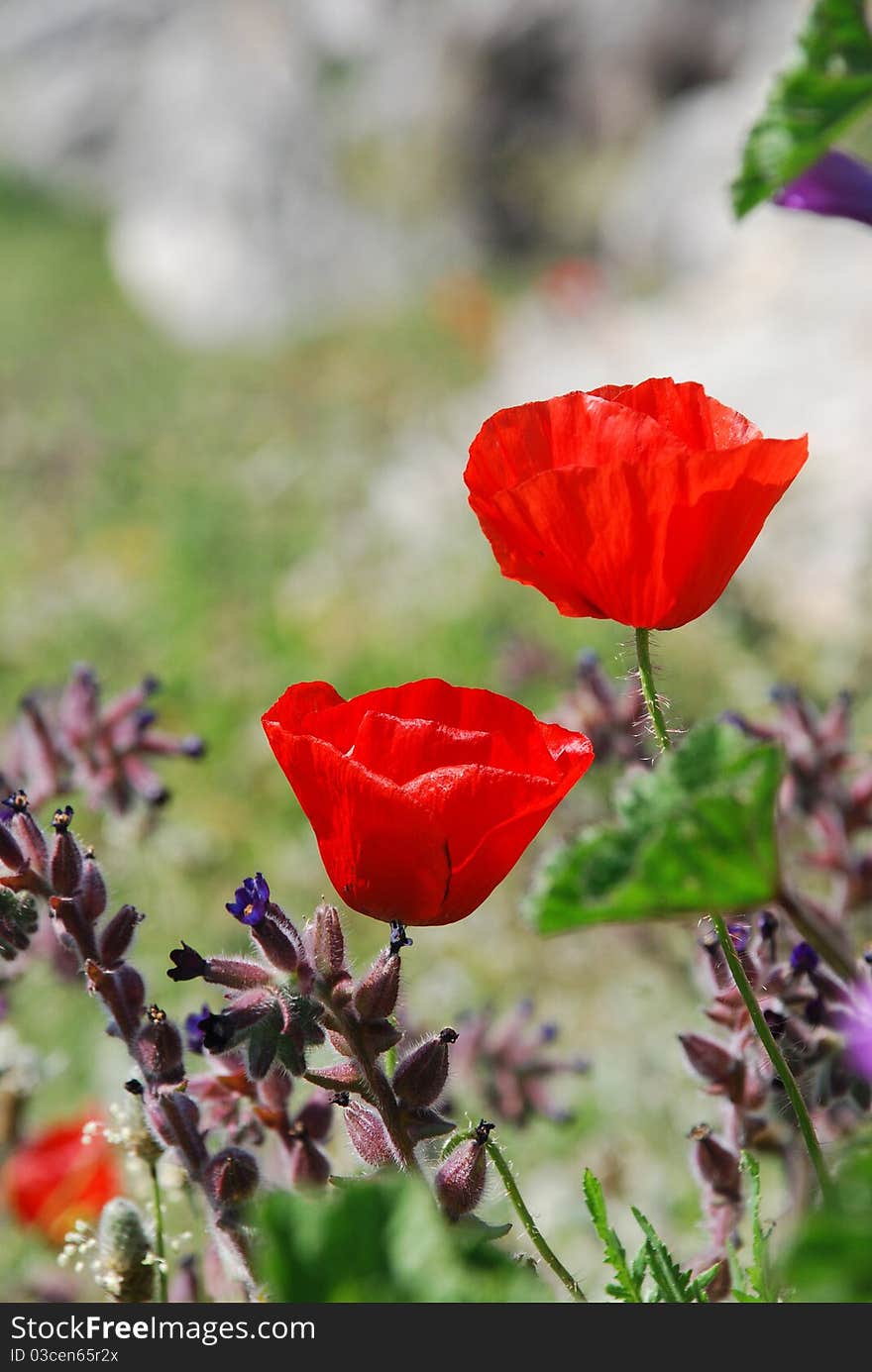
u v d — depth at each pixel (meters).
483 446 1.81
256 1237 1.78
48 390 15.72
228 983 1.68
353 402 14.47
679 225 21.33
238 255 23.28
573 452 1.79
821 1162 1.59
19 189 27.78
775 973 1.95
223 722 7.47
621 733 3.45
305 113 25.39
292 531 10.20
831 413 8.78
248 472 11.94
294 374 16.89
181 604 9.08
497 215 25.28
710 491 1.64
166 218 23.92
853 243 10.92
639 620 1.76
